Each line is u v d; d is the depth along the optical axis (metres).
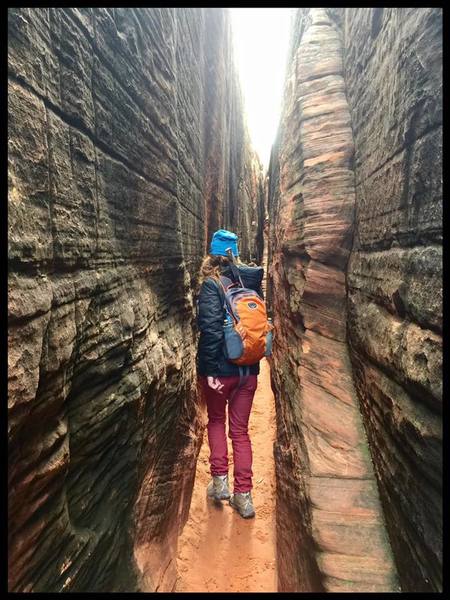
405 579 1.62
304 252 3.61
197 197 4.71
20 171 1.04
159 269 2.66
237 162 14.04
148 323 2.22
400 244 1.85
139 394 1.88
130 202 2.04
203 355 3.11
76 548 1.35
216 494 3.42
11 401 0.95
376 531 1.95
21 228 1.03
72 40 1.37
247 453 3.34
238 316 3.04
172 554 2.64
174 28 3.10
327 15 4.14
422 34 1.57
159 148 2.62
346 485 2.19
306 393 2.86
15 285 0.99
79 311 1.38
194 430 3.75
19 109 1.04
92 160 1.55
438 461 1.30
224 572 2.89
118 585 1.72
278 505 3.30
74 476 1.43
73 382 1.40
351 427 2.54
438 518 1.29
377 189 2.35
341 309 3.27
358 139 3.11
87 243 1.48
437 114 1.43
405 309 1.73
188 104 4.01
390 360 1.83
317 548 1.92
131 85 2.01
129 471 1.90
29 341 1.03
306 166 3.51
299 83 3.90
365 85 2.78
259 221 22.83
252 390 3.29
